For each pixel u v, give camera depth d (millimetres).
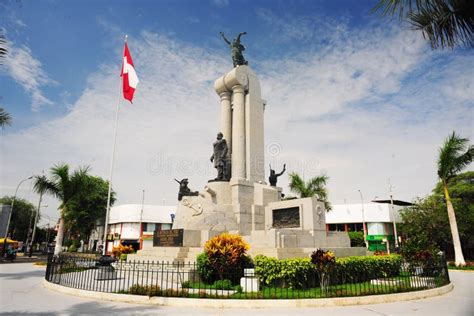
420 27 7500
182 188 20703
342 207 51531
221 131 24781
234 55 25875
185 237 16203
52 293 11695
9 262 29266
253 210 20297
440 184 42312
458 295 12180
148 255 17266
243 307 9438
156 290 10297
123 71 19438
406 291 11453
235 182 20984
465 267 24297
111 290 10930
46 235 80688
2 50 8914
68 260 14906
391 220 48750
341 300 9914
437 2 7125
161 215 54312
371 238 48344
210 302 9539
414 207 40000
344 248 16594
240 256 12117
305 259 12406
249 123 23828
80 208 46375
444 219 35219
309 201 17578
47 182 24328
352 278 13516
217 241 12148
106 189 50438
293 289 11547
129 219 52531
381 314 8805
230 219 19531
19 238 68500
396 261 15906
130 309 9203
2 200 63219
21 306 9453
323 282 11617
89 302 10133
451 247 42844
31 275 17641
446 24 7199
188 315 8531
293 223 18188
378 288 11602
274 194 21781
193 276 12578
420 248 15750
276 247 14242
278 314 8672
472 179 41375
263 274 11914
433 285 12961
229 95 25469
